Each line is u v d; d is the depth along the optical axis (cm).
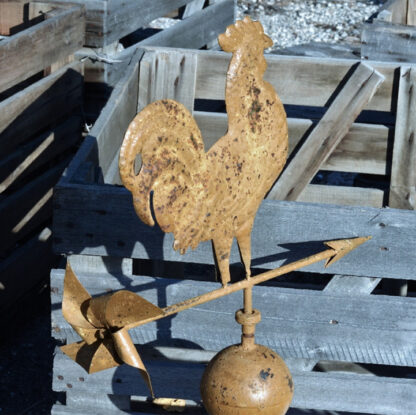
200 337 292
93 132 345
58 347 304
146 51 426
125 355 209
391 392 297
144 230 282
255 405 229
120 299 202
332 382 297
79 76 489
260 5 1117
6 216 419
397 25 528
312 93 417
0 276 416
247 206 222
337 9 1114
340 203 436
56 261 481
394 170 416
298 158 412
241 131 214
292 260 282
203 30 617
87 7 483
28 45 428
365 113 489
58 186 279
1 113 406
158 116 187
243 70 210
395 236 276
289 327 288
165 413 330
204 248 284
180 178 197
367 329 286
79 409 311
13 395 385
